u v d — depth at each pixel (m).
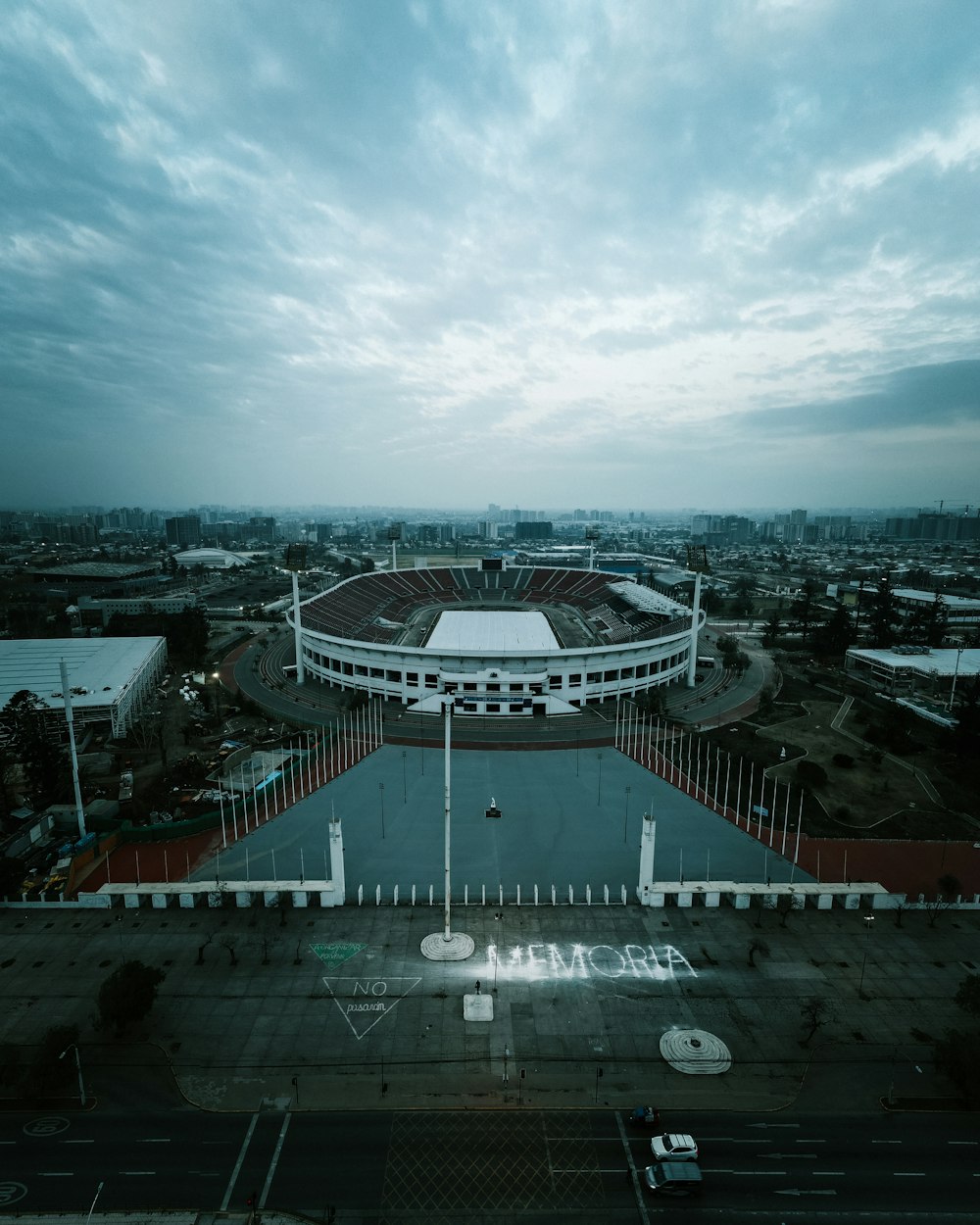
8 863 78.06
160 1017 61.16
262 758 119.38
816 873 85.19
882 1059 57.47
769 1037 59.69
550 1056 57.22
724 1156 48.72
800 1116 52.06
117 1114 51.69
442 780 111.94
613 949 70.75
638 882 81.19
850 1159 48.62
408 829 95.44
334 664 166.12
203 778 112.00
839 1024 61.19
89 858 86.69
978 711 126.94
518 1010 62.19
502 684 149.75
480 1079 55.03
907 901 78.56
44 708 124.00
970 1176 47.56
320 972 67.00
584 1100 53.22
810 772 110.00
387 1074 55.38
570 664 151.38
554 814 100.19
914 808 103.25
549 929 73.81
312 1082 54.56
